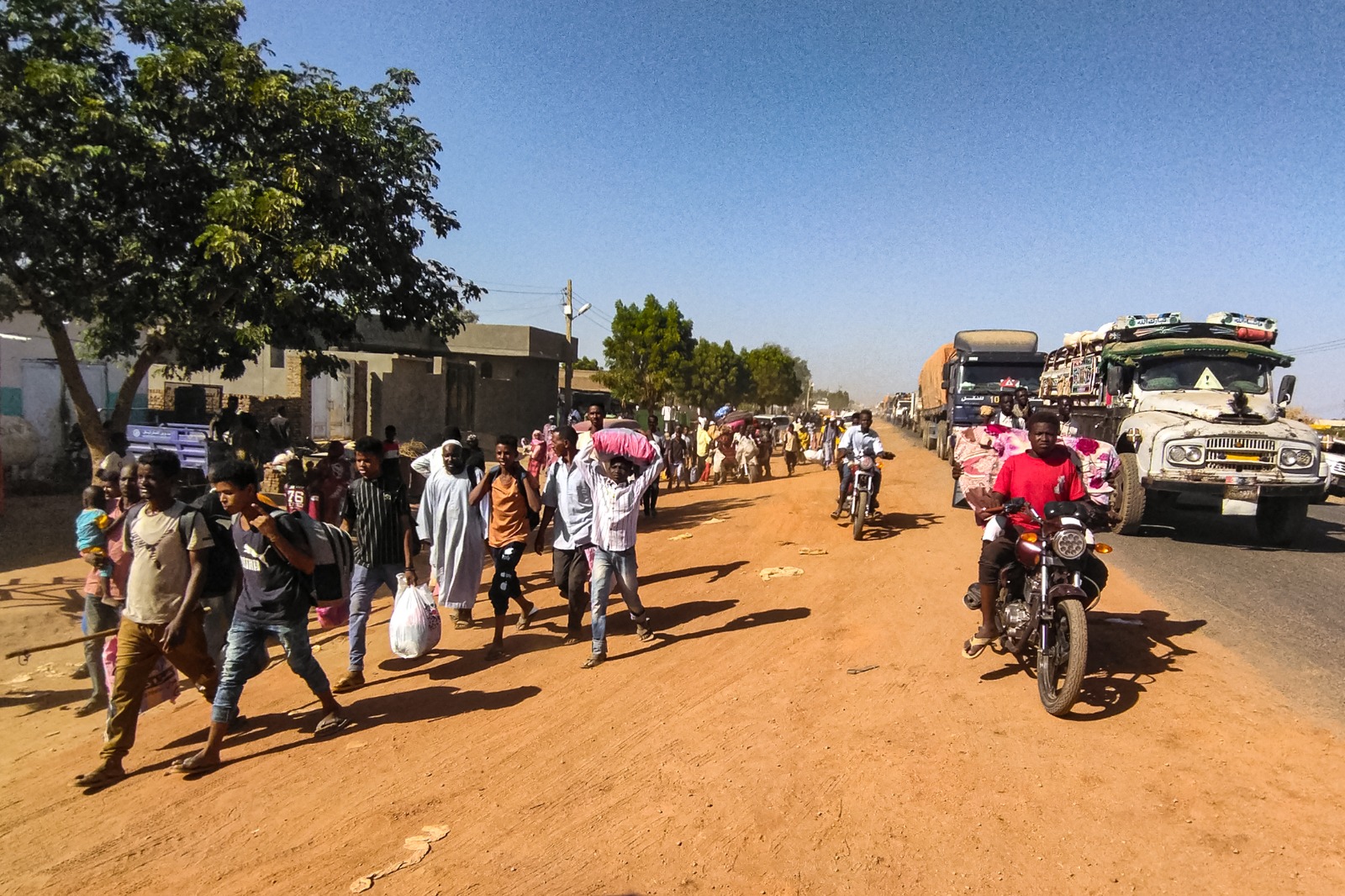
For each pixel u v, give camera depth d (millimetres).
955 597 7816
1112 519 11414
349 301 13922
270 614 4949
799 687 5703
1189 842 3539
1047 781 4121
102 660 5969
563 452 7746
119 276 12195
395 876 3611
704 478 23812
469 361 35438
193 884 3645
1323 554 10195
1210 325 12938
